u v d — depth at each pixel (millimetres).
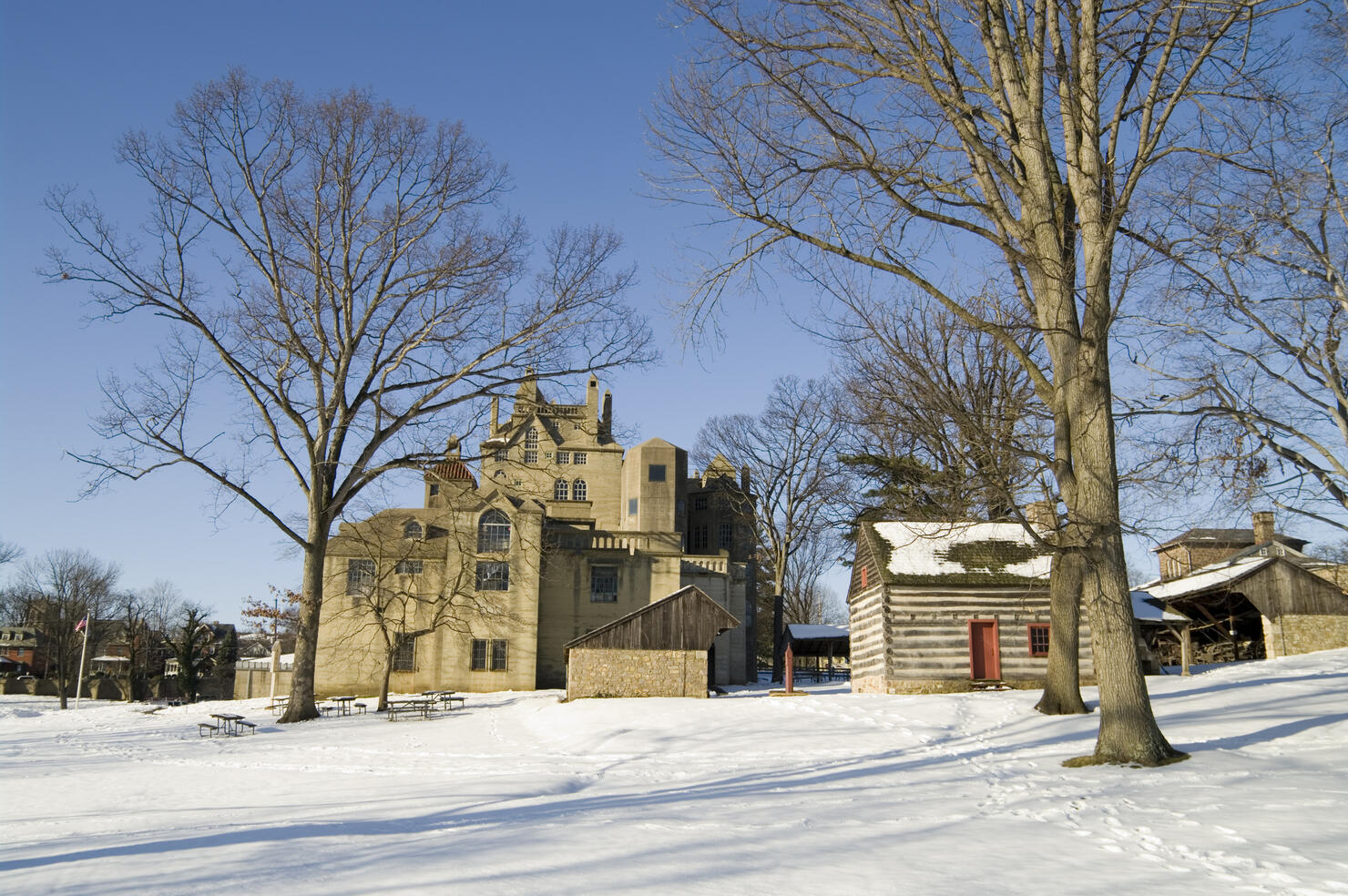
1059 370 17797
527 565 51125
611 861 9461
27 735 34000
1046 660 33531
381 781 18750
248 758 24484
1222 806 11789
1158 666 35844
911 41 17219
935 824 11508
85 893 8594
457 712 37844
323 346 33531
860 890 8219
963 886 8320
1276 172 19453
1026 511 34875
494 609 49625
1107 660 16531
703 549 67000
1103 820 11398
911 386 24891
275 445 33625
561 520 58469
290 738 29125
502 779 18391
